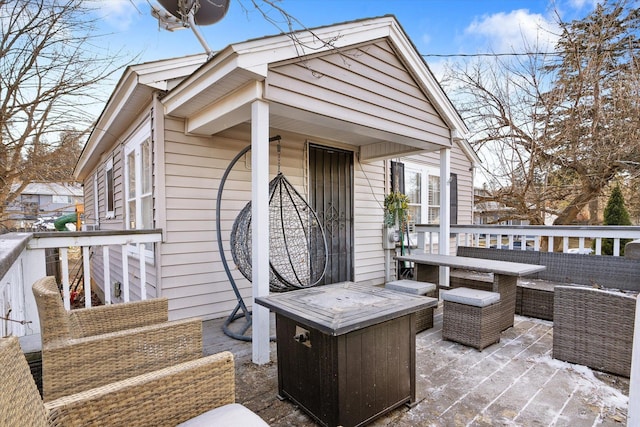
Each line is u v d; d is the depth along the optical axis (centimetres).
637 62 632
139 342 155
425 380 225
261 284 249
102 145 605
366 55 325
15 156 552
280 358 203
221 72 246
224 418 112
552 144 734
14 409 65
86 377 141
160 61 335
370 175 568
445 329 298
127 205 486
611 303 230
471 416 185
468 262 336
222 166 381
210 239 372
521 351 273
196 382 117
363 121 323
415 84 384
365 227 561
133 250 445
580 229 417
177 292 349
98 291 734
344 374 164
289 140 447
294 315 173
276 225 380
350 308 182
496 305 288
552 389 213
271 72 252
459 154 781
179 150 353
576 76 705
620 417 183
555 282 383
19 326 218
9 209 625
